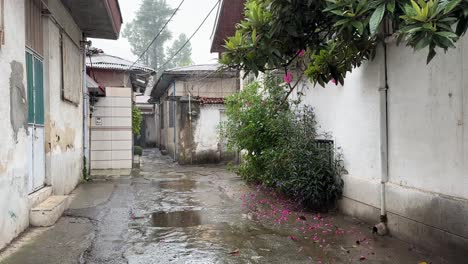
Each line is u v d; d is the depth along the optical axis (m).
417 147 4.41
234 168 11.62
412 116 4.48
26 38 5.22
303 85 7.52
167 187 8.96
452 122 3.88
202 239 4.77
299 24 4.25
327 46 4.70
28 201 4.94
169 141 19.50
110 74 14.96
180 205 6.85
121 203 6.91
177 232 5.08
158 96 23.61
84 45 9.59
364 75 5.41
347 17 3.25
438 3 2.62
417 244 4.38
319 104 6.98
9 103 4.24
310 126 7.11
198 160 15.04
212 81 16.89
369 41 4.54
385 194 4.96
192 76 16.61
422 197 4.28
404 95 4.62
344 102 6.05
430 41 2.60
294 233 5.07
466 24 2.65
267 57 4.29
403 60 4.62
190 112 14.94
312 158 6.32
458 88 3.80
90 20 8.56
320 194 6.16
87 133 10.21
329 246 4.52
